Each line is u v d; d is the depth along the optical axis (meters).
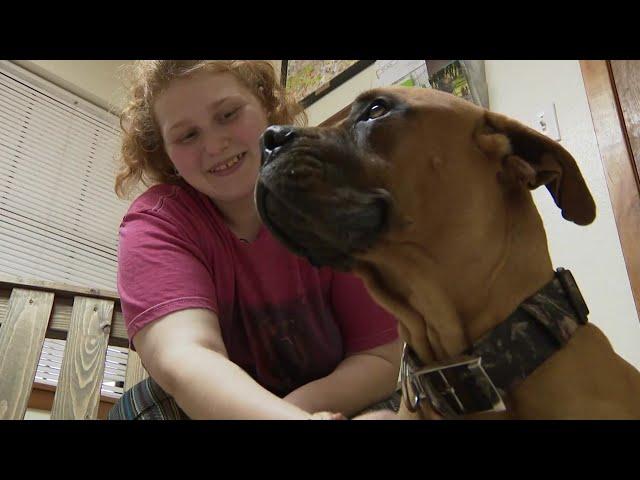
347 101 2.69
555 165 1.00
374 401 1.29
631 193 1.56
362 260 0.94
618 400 0.83
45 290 1.61
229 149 1.27
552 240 1.77
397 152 0.91
